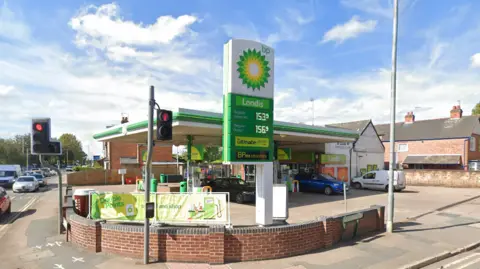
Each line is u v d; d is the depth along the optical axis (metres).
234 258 7.32
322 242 8.53
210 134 17.67
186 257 7.25
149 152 7.25
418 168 37.97
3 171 30.66
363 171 32.28
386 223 11.17
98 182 32.94
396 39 10.49
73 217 8.78
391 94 10.66
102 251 7.89
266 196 8.63
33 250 8.42
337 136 21.91
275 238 7.61
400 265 7.37
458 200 19.64
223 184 18.11
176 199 8.17
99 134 21.69
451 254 8.52
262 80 8.80
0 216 13.66
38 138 8.74
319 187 22.41
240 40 8.46
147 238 7.16
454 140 35.22
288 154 23.14
